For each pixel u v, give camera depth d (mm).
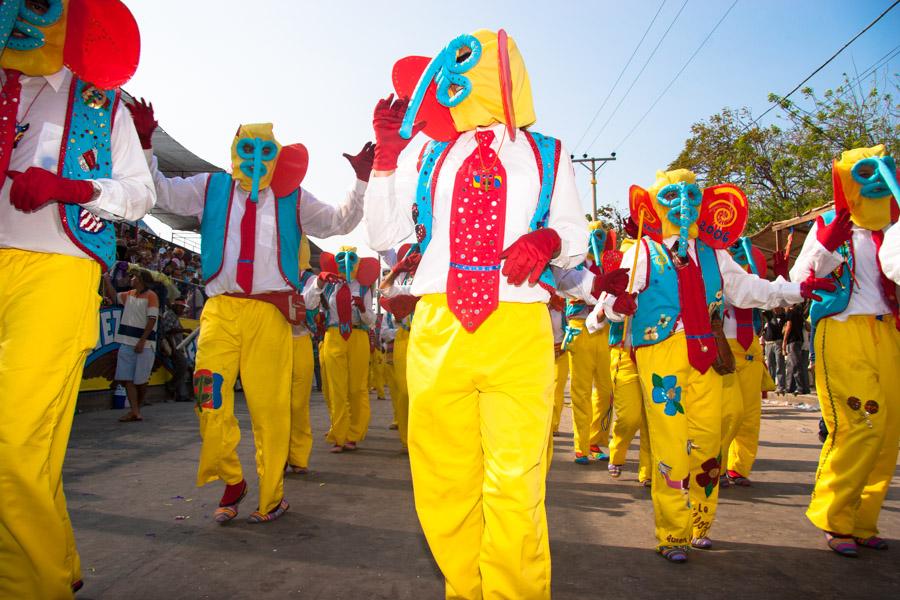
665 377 3551
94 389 9406
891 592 2973
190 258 16703
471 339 2098
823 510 3600
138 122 3529
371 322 7086
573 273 2635
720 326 3592
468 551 2221
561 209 2270
